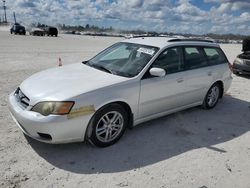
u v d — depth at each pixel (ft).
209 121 18.99
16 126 16.05
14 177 11.41
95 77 14.90
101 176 11.88
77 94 12.89
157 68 15.44
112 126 14.46
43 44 80.33
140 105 15.53
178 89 17.67
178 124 17.99
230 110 21.63
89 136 13.70
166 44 17.16
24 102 13.53
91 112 13.20
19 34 150.30
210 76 20.16
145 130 16.72
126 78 14.88
